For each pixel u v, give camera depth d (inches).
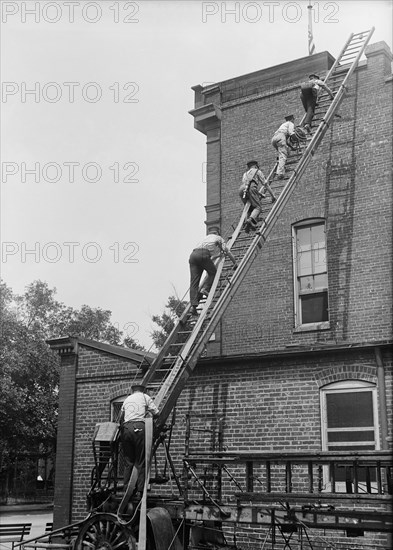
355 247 556.7
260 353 507.8
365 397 472.7
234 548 407.2
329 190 582.9
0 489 1505.9
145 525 350.3
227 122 664.4
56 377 1385.3
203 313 421.4
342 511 329.7
